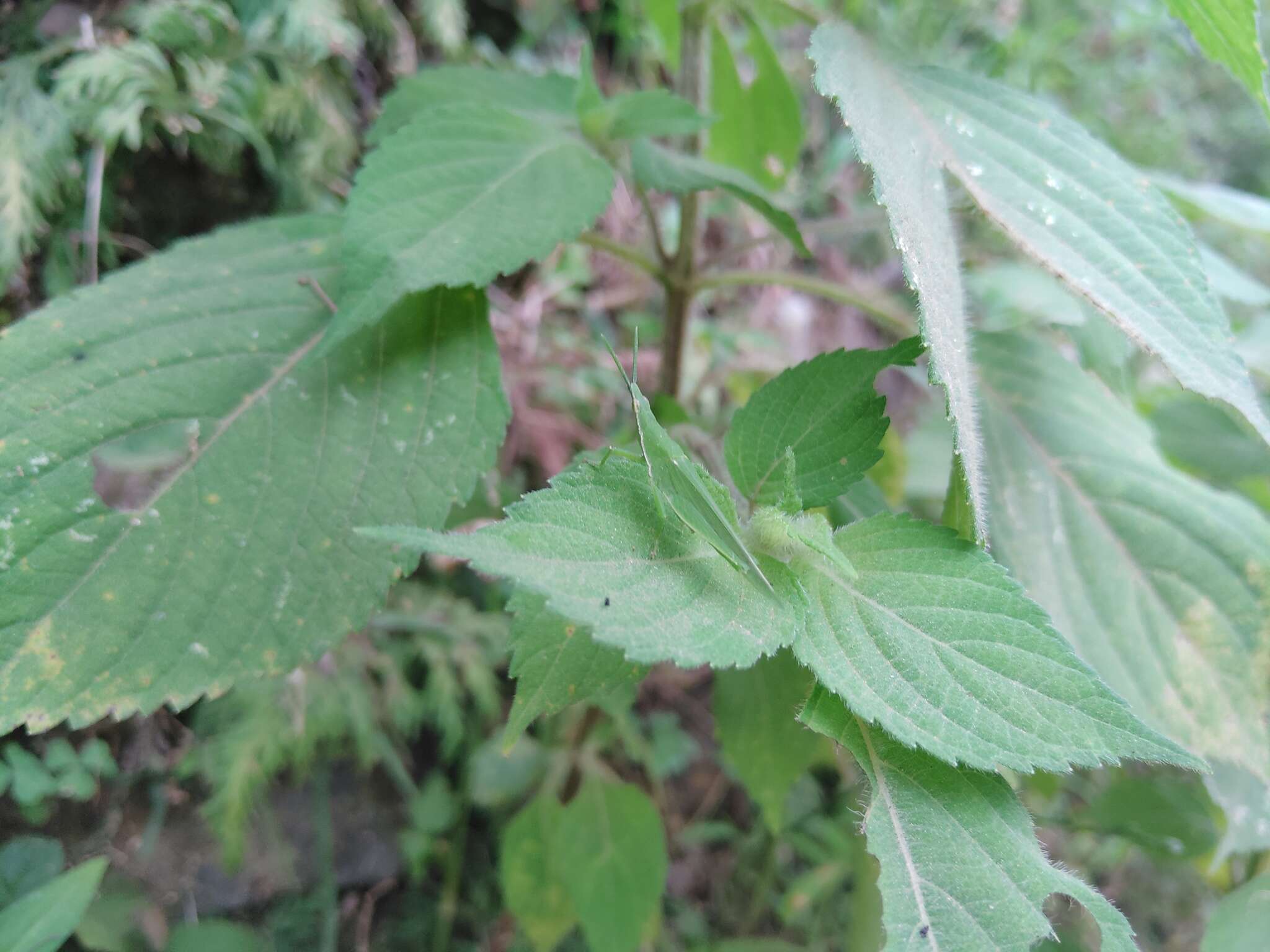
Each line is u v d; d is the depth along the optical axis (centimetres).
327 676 29
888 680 13
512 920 33
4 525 15
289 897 28
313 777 29
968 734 12
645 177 20
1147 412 33
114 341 17
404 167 18
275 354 18
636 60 44
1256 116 59
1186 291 16
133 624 16
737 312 50
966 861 12
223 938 24
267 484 17
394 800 32
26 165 22
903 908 11
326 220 21
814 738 23
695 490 13
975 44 49
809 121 52
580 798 31
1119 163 18
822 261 54
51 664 15
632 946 29
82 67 23
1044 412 23
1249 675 19
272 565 17
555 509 12
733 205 45
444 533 11
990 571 14
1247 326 32
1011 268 33
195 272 19
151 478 17
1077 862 35
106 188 25
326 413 18
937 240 15
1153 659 19
